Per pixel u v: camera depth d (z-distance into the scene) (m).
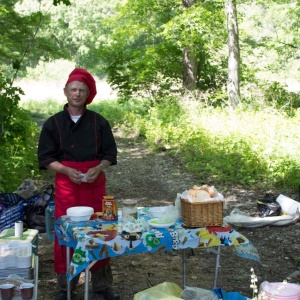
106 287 5.31
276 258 6.88
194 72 21.50
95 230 4.61
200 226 4.63
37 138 16.45
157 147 15.60
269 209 8.35
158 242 4.48
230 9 18.53
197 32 19.38
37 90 38.91
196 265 6.56
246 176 10.88
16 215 7.50
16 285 4.49
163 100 21.09
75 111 5.12
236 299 4.40
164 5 22.23
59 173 5.13
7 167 10.04
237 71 18.58
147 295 4.20
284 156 11.30
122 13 23.16
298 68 23.27
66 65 44.44
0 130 8.95
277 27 25.28
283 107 17.61
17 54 18.31
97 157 5.20
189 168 12.48
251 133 13.69
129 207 4.65
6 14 15.27
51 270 6.28
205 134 14.64
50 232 6.12
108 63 22.94
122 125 20.61
